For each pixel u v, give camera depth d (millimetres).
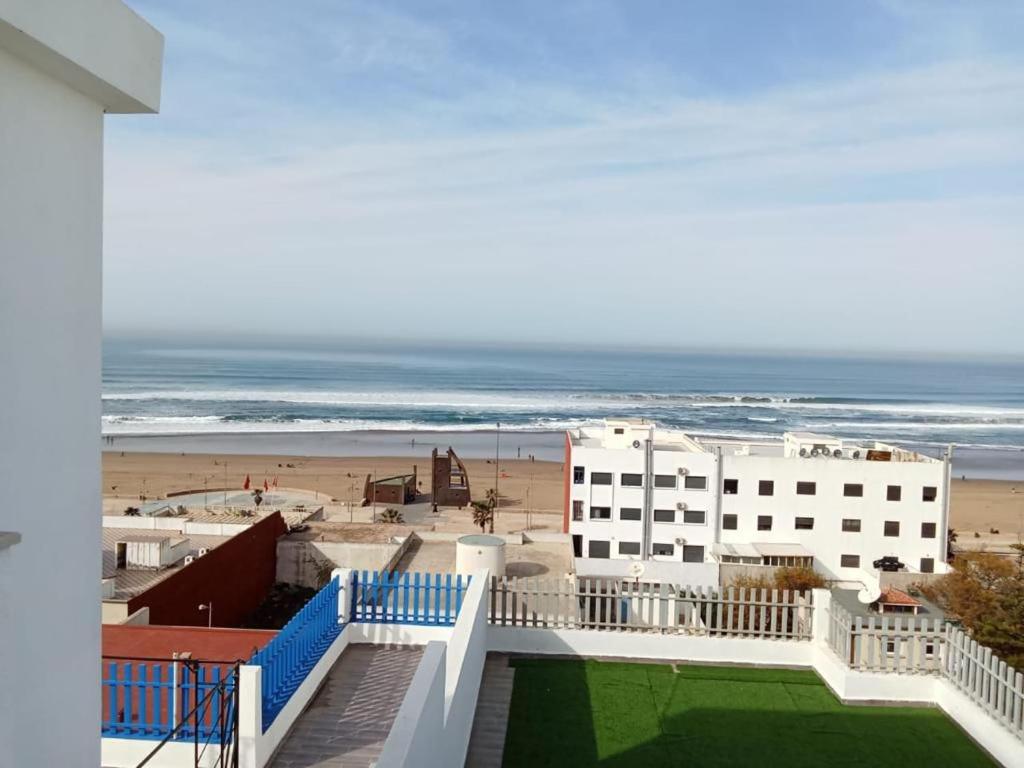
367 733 9320
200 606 24859
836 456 52812
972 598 34938
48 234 4086
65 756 4395
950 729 10445
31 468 4027
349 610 12000
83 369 4414
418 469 90062
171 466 87812
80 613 4461
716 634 12617
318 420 127375
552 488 82625
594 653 12547
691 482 50344
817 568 49844
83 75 4047
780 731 10328
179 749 8641
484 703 10812
